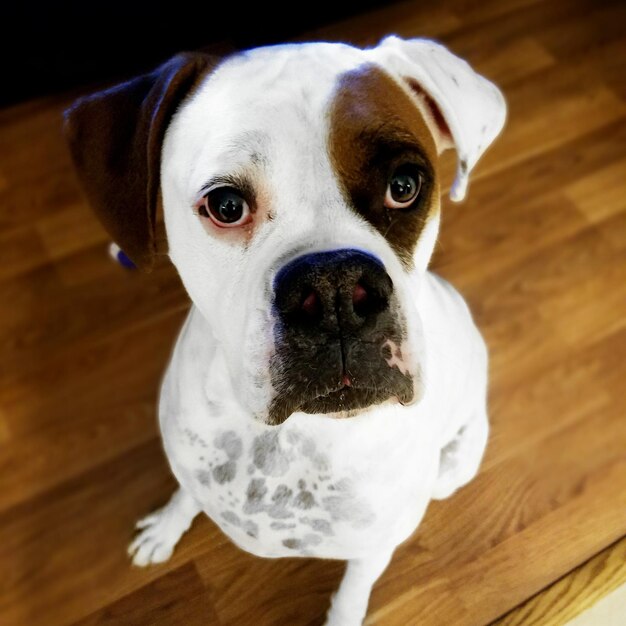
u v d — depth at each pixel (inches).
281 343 11.0
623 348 26.4
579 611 21.9
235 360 12.1
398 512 16.0
